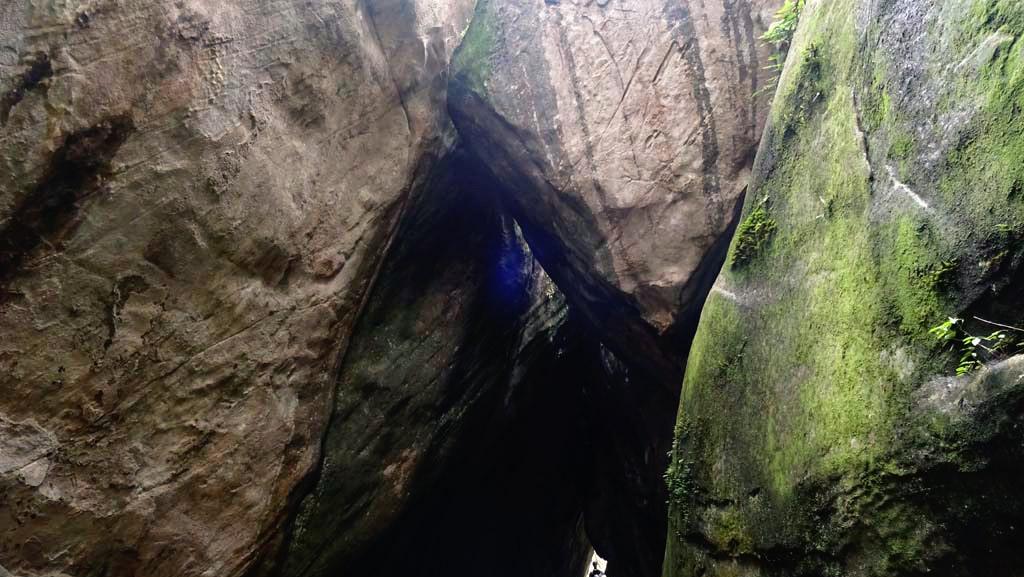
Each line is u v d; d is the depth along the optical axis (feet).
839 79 8.89
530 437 33.37
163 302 11.37
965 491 5.88
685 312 15.69
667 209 15.44
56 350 9.87
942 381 6.11
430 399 21.22
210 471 12.55
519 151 16.70
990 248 5.74
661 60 15.78
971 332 5.91
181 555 12.10
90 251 10.14
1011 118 5.69
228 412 12.86
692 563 10.26
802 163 9.46
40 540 9.83
